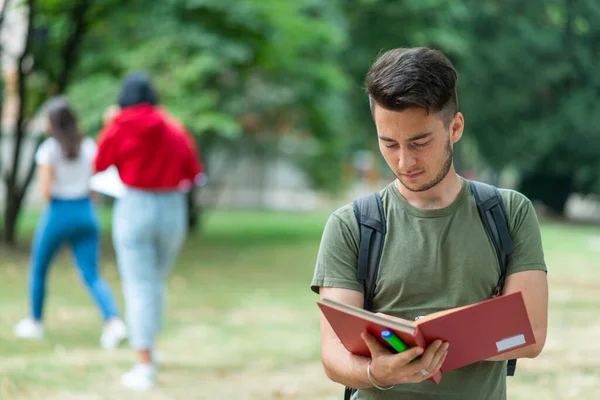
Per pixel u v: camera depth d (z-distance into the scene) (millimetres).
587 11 33781
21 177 34125
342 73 26344
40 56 18859
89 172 9227
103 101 17875
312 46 22750
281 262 19203
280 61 21609
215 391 7469
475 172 46094
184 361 8789
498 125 36875
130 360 8625
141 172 7375
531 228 3107
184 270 17281
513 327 2727
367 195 3215
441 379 3082
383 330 2688
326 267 3164
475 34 32438
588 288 14781
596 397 7094
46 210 9336
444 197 3092
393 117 2820
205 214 36219
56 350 9039
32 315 9734
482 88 33719
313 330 10773
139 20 19109
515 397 7090
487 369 3107
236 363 8711
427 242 3068
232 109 21922
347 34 26781
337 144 27266
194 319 11477
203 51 18781
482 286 3057
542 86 34938
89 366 8297
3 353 8805
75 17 18062
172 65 18406
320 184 33125
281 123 26203
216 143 24938
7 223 19641
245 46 19609
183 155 7613
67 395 7195
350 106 29562
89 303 12500
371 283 3121
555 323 10898
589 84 36312
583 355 8844
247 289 14711
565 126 36375
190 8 18859
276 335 10383
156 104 7594
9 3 18297
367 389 3150
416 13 26656
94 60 18938
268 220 34531
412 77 2787
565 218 42719
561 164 39500
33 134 22609
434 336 2703
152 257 7547
